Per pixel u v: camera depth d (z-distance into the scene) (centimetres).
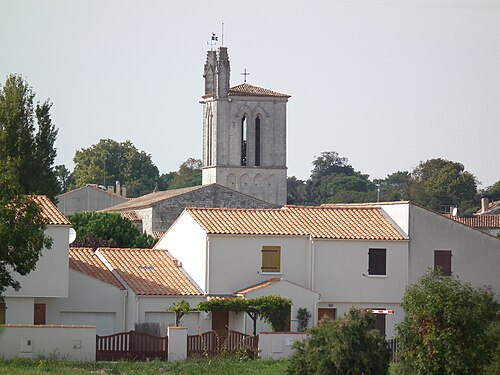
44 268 13750
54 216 13900
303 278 15288
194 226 15350
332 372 9769
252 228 15250
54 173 19600
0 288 11562
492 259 16062
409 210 15688
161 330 13725
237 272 15038
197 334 13588
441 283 9512
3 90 19438
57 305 14300
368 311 10300
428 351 9331
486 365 9388
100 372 10781
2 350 11638
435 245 15812
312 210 16088
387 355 9888
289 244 15262
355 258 15438
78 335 11875
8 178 11306
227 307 14062
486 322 9600
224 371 11119
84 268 15050
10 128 19188
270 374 10812
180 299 14700
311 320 14988
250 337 12862
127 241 19662
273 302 14200
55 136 19575
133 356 12425
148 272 15150
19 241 11225
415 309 9450
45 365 10900
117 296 14612
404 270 15612
